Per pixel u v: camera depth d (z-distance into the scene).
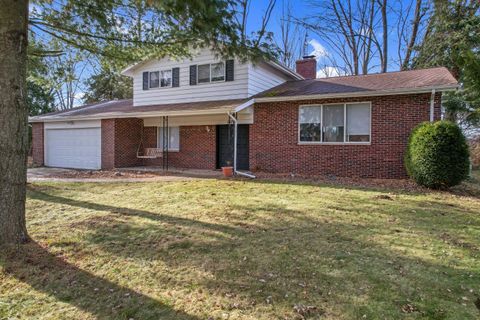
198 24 5.07
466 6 14.98
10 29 4.17
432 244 4.38
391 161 10.48
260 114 12.65
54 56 7.67
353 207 6.49
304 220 5.56
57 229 5.14
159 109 13.59
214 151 14.15
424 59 16.55
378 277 3.41
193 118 14.50
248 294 3.12
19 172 4.38
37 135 17.36
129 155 15.25
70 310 2.99
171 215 5.91
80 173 12.82
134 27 6.59
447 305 2.87
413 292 3.10
